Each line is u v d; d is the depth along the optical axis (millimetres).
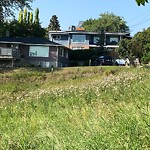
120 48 58156
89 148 7371
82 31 86125
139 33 57500
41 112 15289
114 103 12836
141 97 12188
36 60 64000
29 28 82562
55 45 63938
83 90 19734
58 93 20969
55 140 8781
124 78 21297
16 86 41000
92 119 9844
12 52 59469
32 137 9977
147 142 6621
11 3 56781
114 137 7219
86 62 68750
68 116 12031
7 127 12758
